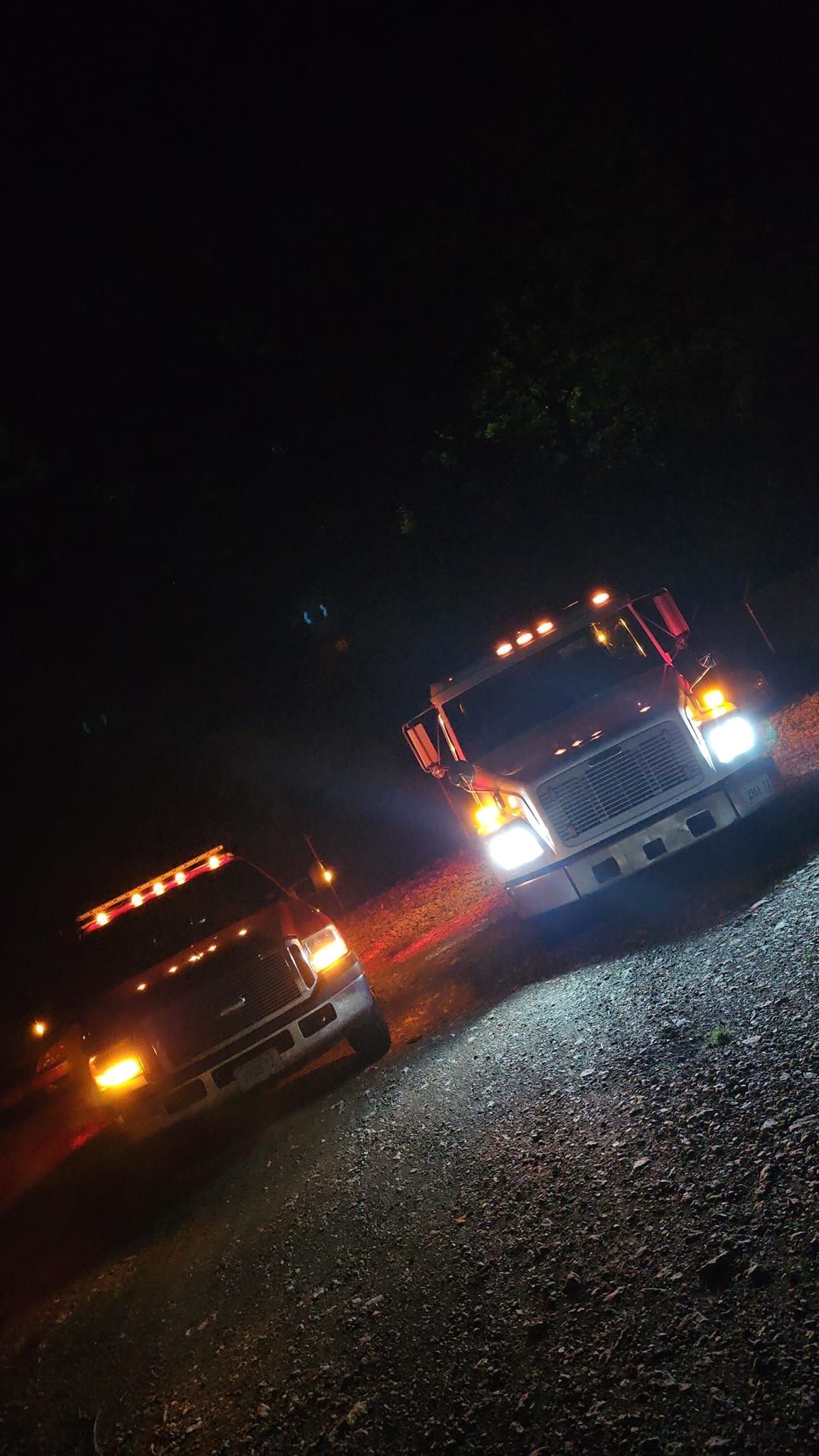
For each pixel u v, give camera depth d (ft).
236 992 29.73
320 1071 33.91
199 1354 18.24
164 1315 20.68
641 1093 18.48
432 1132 22.44
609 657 34.55
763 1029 18.29
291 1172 24.97
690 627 33.91
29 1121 50.55
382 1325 15.92
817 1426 10.08
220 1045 29.58
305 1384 15.46
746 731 29.91
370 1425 13.70
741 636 75.25
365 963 47.75
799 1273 12.04
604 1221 15.24
